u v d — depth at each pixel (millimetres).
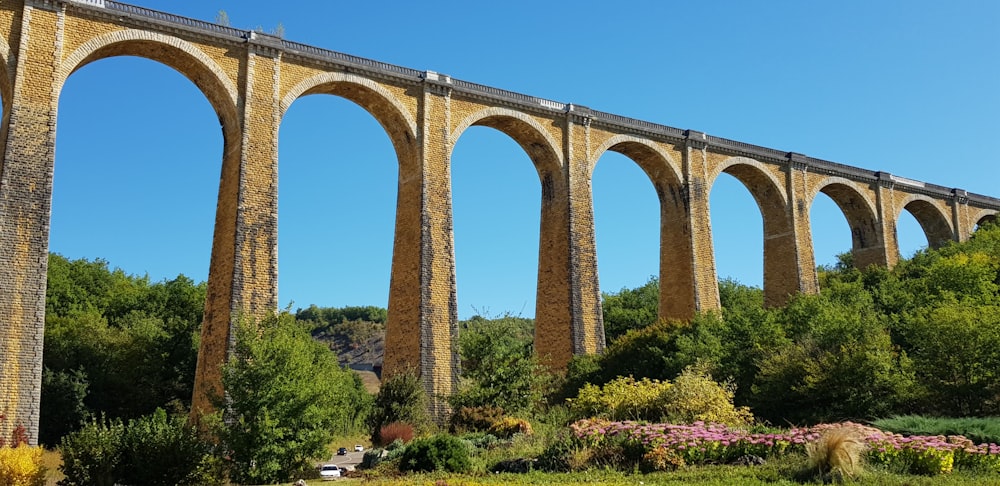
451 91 44906
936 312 33500
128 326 59625
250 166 37312
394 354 42500
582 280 47594
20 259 31031
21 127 32000
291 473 27641
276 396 27203
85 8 34344
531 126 47875
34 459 22828
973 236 67500
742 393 38094
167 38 36219
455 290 42719
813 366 33250
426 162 43000
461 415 37625
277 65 39125
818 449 20109
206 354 36594
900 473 20375
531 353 42719
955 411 30984
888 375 31844
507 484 20719
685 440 23188
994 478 19484
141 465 23922
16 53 32594
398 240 43781
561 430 27891
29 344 30625
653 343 45500
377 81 42344
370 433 39625
